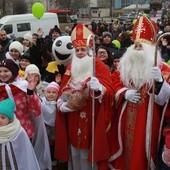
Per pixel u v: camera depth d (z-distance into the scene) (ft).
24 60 18.28
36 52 21.02
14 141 11.45
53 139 14.07
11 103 11.46
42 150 13.55
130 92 12.09
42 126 13.20
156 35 12.67
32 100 12.32
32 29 57.16
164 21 60.90
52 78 17.24
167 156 11.10
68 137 13.28
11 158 11.49
